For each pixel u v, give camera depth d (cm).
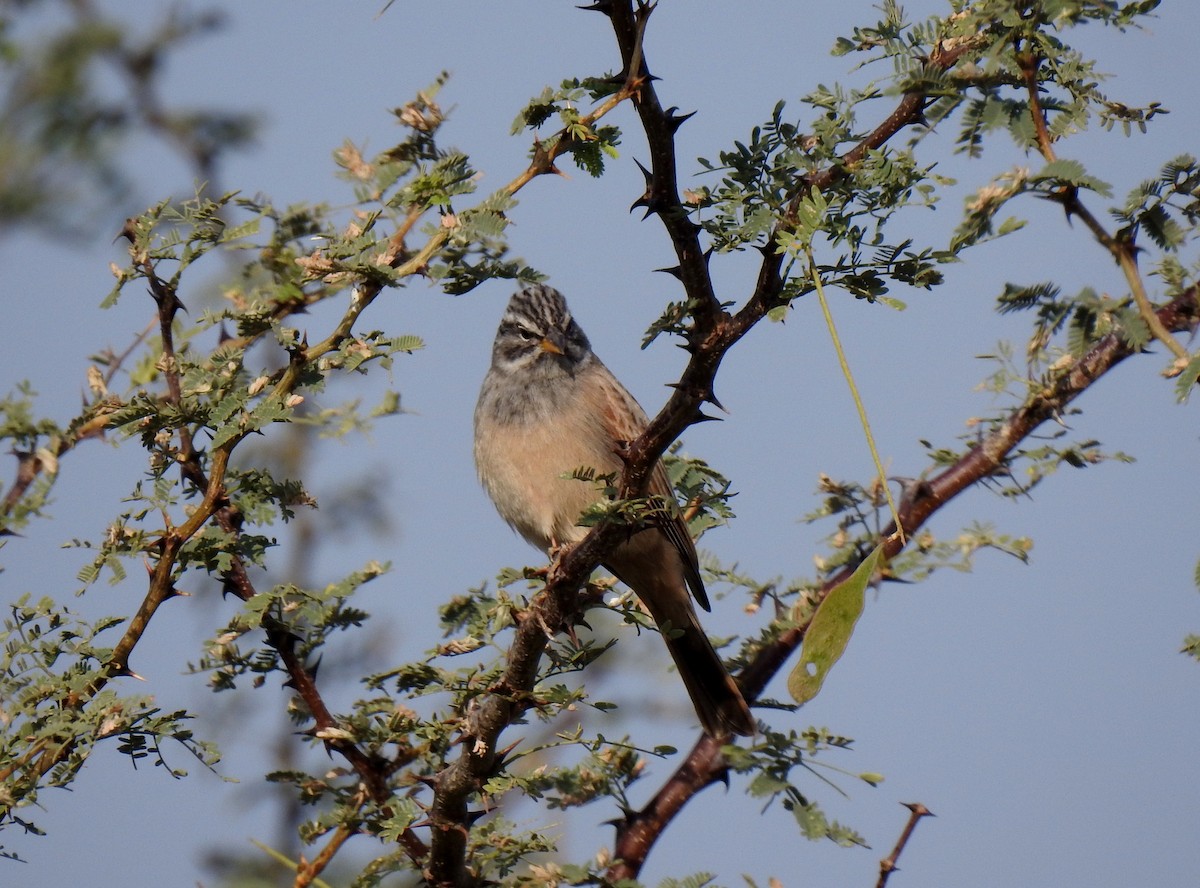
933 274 754
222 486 927
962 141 746
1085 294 801
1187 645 879
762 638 1116
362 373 993
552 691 898
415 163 970
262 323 917
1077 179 707
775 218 752
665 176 735
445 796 909
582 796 983
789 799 812
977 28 758
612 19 708
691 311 766
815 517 1110
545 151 902
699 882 877
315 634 988
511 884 918
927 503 1070
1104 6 706
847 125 782
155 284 946
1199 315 911
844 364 758
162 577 917
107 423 914
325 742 949
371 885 941
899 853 949
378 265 903
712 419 812
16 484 890
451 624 1016
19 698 880
